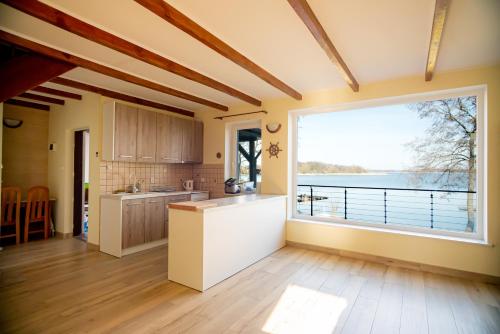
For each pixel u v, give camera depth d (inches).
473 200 137.2
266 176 175.3
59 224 190.5
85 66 112.4
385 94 135.5
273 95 165.9
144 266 129.6
